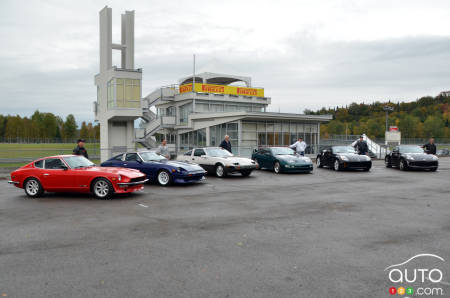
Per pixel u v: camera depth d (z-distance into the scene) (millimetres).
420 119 114688
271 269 4457
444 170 19375
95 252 5164
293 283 4023
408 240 5727
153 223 6977
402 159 19203
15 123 131000
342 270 4422
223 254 5047
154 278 4184
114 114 28250
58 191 10375
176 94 38875
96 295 3734
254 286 3943
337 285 3971
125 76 28812
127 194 10859
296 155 18578
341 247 5363
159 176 12922
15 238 5926
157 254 5059
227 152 17141
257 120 30891
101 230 6441
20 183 10539
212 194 10852
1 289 3885
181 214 7840
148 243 5602
